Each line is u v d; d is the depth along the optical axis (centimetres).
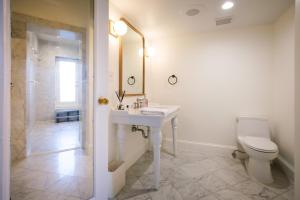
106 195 137
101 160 132
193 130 269
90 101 141
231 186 167
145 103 243
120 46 195
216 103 255
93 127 131
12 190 128
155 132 164
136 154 233
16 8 134
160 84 286
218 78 253
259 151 169
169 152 260
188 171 198
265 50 229
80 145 158
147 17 209
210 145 257
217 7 184
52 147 163
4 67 86
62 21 151
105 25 131
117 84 194
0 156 87
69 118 165
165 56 281
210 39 255
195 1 173
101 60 129
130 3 177
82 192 140
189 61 268
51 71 173
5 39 86
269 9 188
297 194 95
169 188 163
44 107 172
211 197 149
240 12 196
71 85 165
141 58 253
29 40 156
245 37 238
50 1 152
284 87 195
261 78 232
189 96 269
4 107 87
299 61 92
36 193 138
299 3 92
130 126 214
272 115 227
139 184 170
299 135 93
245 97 240
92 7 132
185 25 233
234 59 244
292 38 178
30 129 158
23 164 142
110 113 178
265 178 174
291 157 184
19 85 147
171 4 179
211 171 198
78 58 157
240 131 228
